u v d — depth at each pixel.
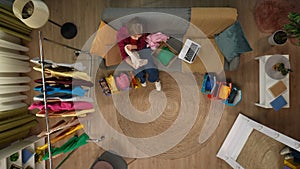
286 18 3.32
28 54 3.43
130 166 3.55
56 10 3.41
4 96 2.95
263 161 3.38
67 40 3.44
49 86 2.44
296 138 3.45
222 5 3.37
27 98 3.45
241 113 3.46
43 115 2.42
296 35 2.72
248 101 3.45
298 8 3.30
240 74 3.44
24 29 3.20
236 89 3.31
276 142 3.35
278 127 3.46
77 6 3.41
